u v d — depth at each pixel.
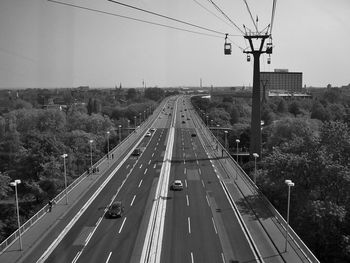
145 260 40.12
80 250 42.56
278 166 59.53
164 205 59.34
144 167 86.25
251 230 48.69
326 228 47.72
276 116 185.25
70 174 90.25
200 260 40.31
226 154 100.88
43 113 125.69
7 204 78.31
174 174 80.12
